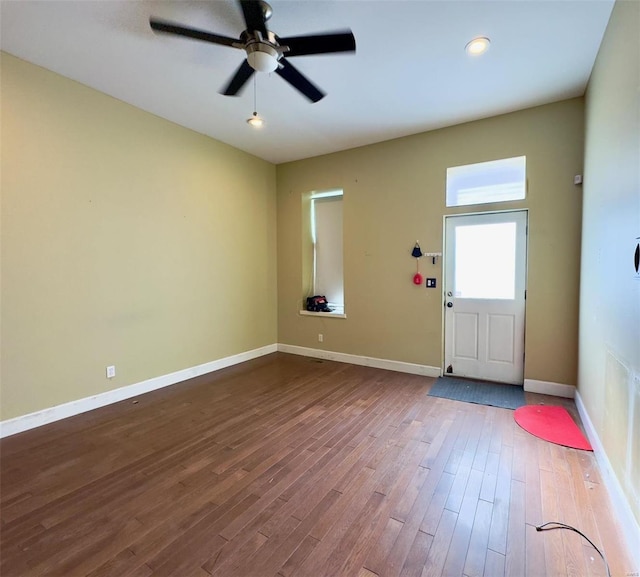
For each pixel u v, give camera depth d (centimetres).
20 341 276
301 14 220
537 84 306
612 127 214
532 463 230
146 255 365
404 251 433
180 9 217
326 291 540
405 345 439
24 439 265
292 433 275
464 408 321
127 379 351
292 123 387
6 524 177
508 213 375
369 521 179
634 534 155
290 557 156
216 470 225
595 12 218
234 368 458
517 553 157
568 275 342
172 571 149
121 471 224
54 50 258
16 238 272
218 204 446
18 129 270
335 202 525
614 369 200
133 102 340
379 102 338
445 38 243
